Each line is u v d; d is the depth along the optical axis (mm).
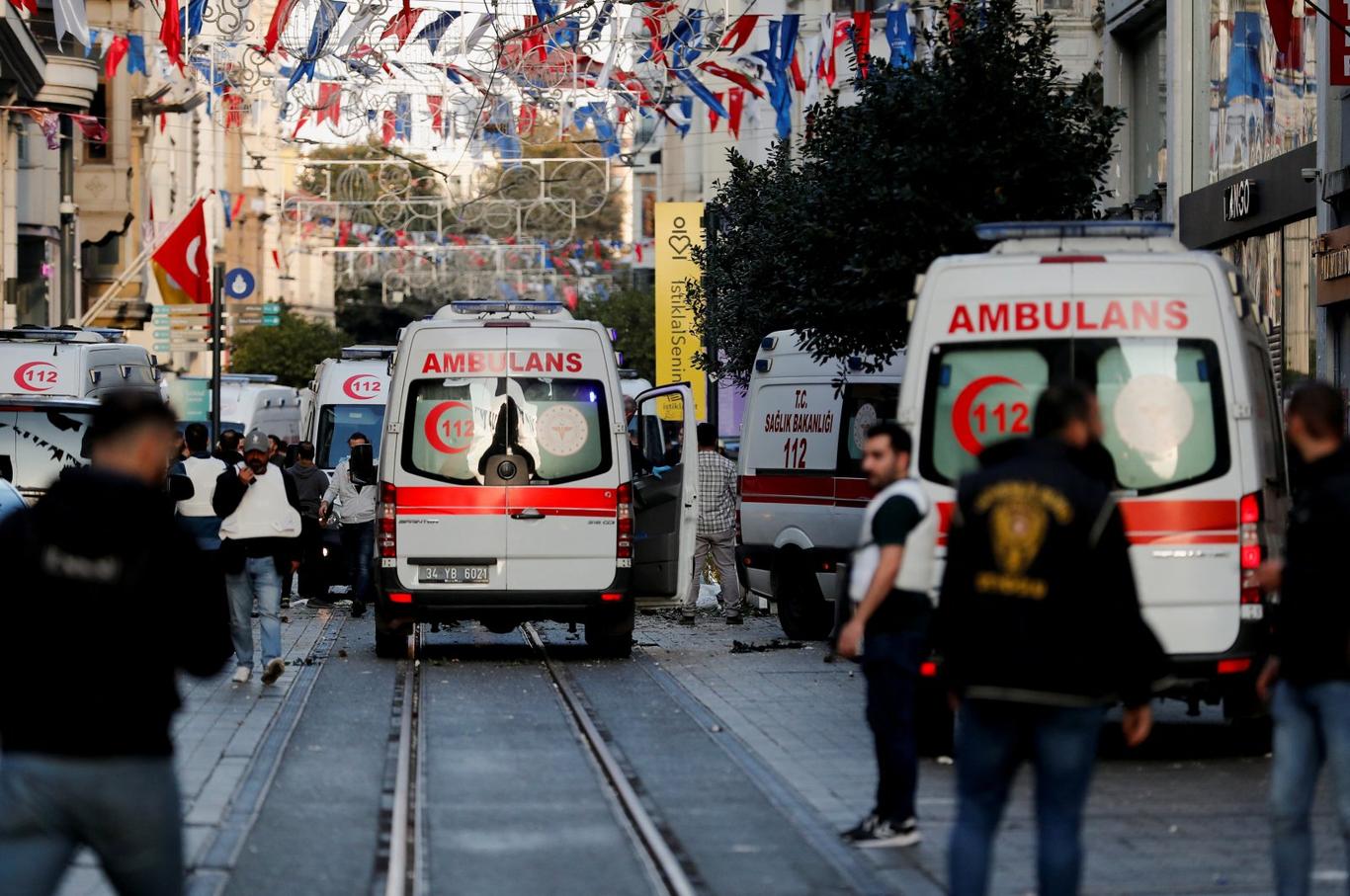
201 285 90812
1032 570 13508
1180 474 23703
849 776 22844
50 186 91312
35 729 10766
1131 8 62125
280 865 17656
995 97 36719
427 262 124312
